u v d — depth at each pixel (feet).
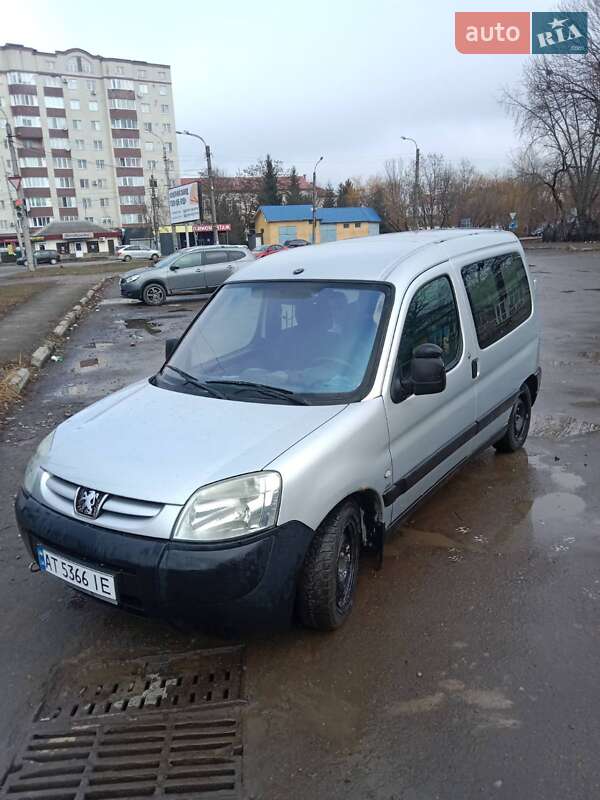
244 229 268.41
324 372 11.12
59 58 282.15
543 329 37.91
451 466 13.55
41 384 30.12
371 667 9.35
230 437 9.71
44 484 9.99
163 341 41.06
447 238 14.52
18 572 12.53
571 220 170.50
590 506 14.39
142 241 293.84
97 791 7.49
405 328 11.55
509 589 11.23
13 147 121.49
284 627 9.36
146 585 8.58
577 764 7.49
